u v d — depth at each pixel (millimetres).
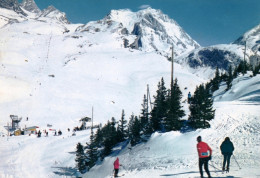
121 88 157125
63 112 110312
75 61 193000
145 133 41031
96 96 135750
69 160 53250
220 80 87125
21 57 182375
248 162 16094
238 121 29672
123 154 37438
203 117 30625
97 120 103812
